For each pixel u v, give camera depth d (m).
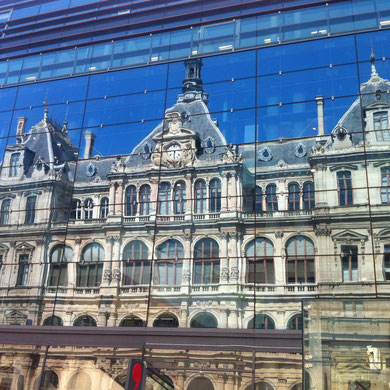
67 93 32.38
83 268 27.39
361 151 25.44
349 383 19.52
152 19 32.53
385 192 24.47
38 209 29.59
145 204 27.77
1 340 26.39
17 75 34.22
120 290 26.28
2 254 29.19
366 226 24.14
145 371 20.36
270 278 24.48
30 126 32.25
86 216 28.53
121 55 32.34
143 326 25.20
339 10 29.09
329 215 24.75
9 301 27.86
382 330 19.92
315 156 25.98
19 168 31.11
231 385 22.64
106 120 30.70
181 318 24.88
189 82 30.02
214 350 23.38
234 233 25.73
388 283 23.00
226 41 30.39
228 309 24.41
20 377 25.61
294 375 22.20
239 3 30.98
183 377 23.30
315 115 26.92
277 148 26.78
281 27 29.70
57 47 34.00
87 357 24.98
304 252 24.55
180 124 28.94
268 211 25.70
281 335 23.05
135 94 30.83
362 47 27.83
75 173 29.78
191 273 25.62
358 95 26.70
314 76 27.88
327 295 23.50
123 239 27.36
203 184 27.22
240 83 28.95
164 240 26.69
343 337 20.16
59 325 26.48
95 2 34.72
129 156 29.14
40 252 28.52
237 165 26.94
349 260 23.86
